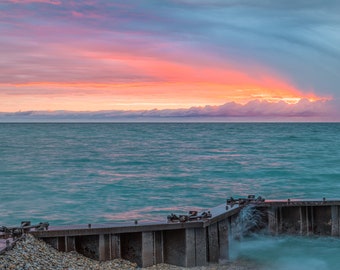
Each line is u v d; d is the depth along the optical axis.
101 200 26.28
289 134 133.38
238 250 16.12
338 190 29.88
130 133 153.88
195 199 26.72
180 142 92.81
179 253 14.00
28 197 27.16
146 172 40.06
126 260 13.61
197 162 49.12
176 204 25.17
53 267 11.18
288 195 28.08
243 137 115.00
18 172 39.22
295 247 16.48
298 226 17.98
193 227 13.98
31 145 79.00
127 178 35.88
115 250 13.45
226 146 77.81
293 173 38.53
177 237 14.06
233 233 16.41
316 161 48.94
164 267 13.68
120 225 13.63
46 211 23.22
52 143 86.19
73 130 190.12
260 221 17.67
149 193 28.77
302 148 70.44
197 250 14.07
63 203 25.30
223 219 15.23
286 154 58.97
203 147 75.62
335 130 177.88
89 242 13.33
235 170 41.16
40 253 11.89
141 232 13.62
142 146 78.56
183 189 30.39
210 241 14.59
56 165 45.47
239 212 16.78
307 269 14.35
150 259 13.70
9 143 84.75
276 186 31.66
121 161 50.22
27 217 21.89
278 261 15.02
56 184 32.47
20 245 11.80
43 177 36.12
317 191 29.50
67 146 77.12
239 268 14.23
